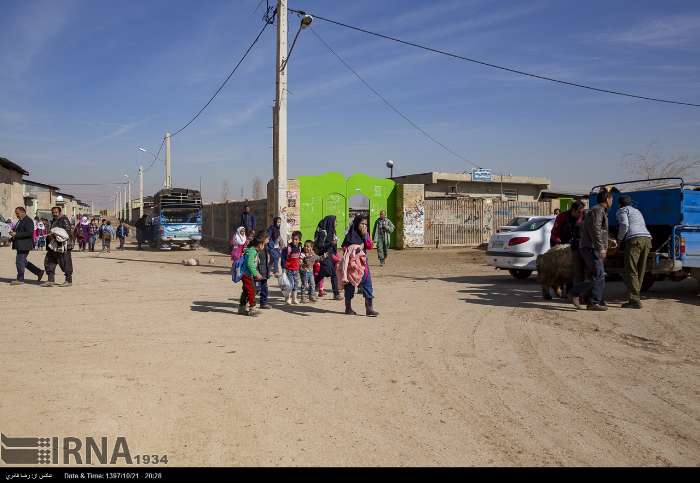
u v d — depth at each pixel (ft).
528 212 94.43
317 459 11.55
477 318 27.12
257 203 86.28
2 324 25.66
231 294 36.11
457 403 15.05
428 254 75.97
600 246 28.40
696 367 18.56
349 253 27.61
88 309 29.99
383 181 84.79
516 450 12.05
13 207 133.08
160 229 88.63
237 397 15.48
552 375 17.62
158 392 15.88
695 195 32.73
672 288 39.34
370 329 24.66
